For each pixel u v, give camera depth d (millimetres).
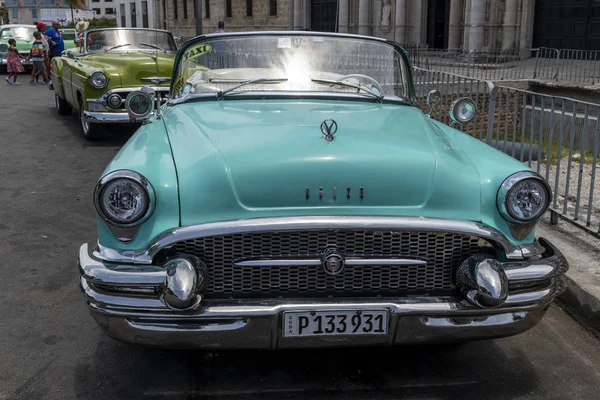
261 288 2875
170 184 2859
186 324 2762
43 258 4938
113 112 9203
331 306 2768
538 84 12398
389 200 2881
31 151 8984
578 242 5000
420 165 2938
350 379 3258
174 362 3412
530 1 19422
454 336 2906
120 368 3352
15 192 6836
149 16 46688
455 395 3133
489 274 2770
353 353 3514
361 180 2867
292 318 2779
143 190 2777
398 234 2857
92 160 8469
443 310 2816
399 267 2908
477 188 2965
